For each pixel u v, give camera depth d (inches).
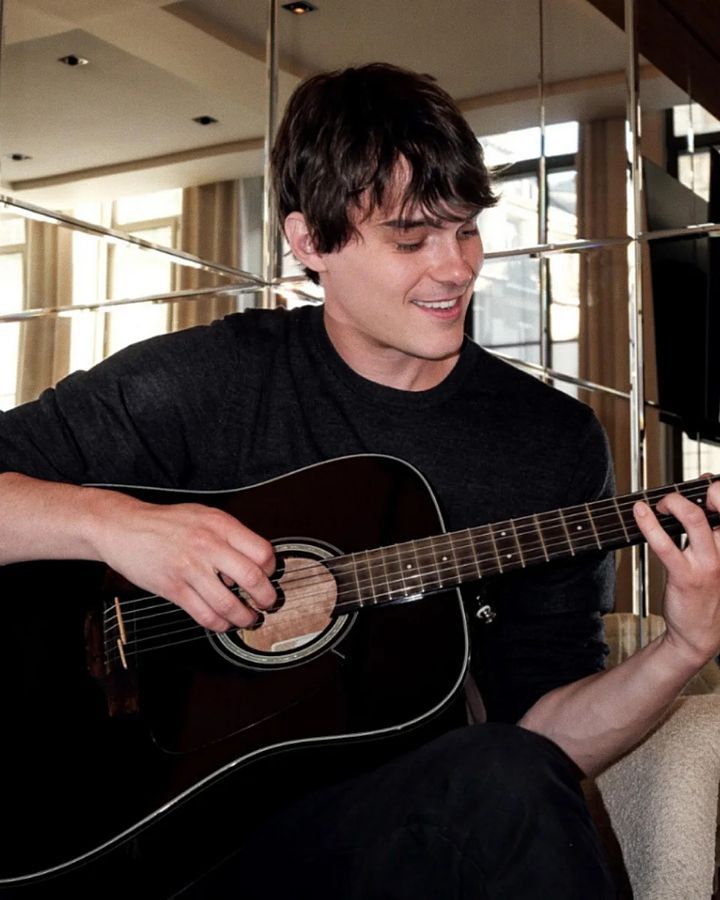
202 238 103.7
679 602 47.3
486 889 37.8
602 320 128.4
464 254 52.6
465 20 109.8
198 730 50.6
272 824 46.9
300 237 58.0
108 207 101.8
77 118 101.1
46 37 99.7
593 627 56.6
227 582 51.8
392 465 54.3
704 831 53.4
